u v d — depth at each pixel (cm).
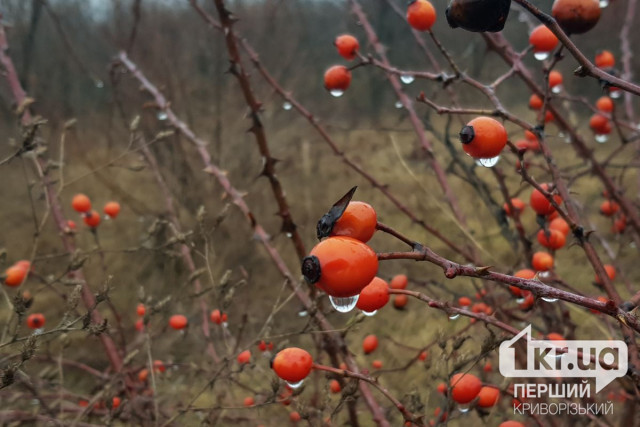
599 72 96
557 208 124
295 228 183
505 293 214
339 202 92
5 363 171
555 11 138
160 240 388
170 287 372
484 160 121
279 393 159
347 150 566
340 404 128
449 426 204
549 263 162
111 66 283
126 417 198
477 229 398
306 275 87
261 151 178
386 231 94
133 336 312
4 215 525
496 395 146
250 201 481
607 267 175
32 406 232
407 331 304
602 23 557
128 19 554
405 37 677
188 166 448
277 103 617
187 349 284
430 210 415
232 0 629
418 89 499
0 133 520
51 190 176
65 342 171
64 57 593
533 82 179
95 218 219
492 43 183
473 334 211
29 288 379
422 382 252
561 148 450
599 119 234
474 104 408
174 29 555
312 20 745
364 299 125
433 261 90
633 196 394
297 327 315
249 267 386
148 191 545
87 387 296
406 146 485
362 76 727
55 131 561
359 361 284
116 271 412
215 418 178
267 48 658
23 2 547
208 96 549
